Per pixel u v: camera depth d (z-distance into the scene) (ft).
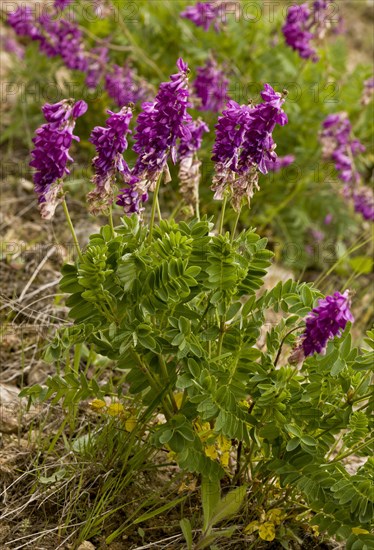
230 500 9.34
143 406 10.55
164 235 9.11
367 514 8.96
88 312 9.36
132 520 9.93
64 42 16.40
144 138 8.97
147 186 9.11
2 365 12.39
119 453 10.21
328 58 18.21
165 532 9.89
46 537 9.60
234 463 10.74
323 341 8.64
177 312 9.34
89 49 17.58
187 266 9.34
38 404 11.52
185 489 10.28
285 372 9.20
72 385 9.76
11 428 11.02
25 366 12.36
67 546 9.52
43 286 13.10
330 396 9.58
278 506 10.12
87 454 10.32
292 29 15.94
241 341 9.52
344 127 15.66
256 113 8.90
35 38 16.46
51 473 10.34
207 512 9.34
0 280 13.85
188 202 11.07
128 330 9.00
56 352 9.20
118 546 9.66
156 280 8.91
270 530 9.59
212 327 9.53
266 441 9.61
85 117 17.34
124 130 8.83
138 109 16.25
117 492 10.00
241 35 17.31
